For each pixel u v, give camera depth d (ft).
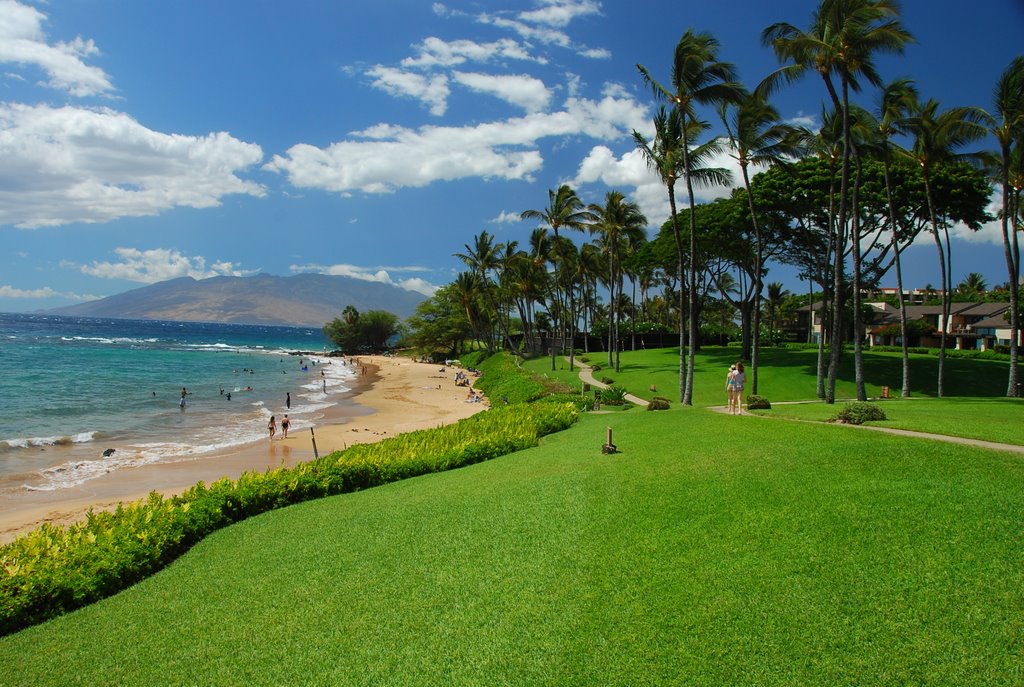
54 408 136.77
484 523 38.60
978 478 36.32
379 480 59.82
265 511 50.72
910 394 121.60
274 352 464.24
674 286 298.35
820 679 20.65
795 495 36.22
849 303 200.95
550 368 202.18
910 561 27.09
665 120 105.09
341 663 24.17
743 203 147.02
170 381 207.10
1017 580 24.79
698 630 23.88
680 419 74.69
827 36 83.10
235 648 26.16
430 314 377.30
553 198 188.96
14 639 28.71
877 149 105.40
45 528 38.60
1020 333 193.67
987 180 122.83
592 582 28.55
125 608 31.45
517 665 22.95
